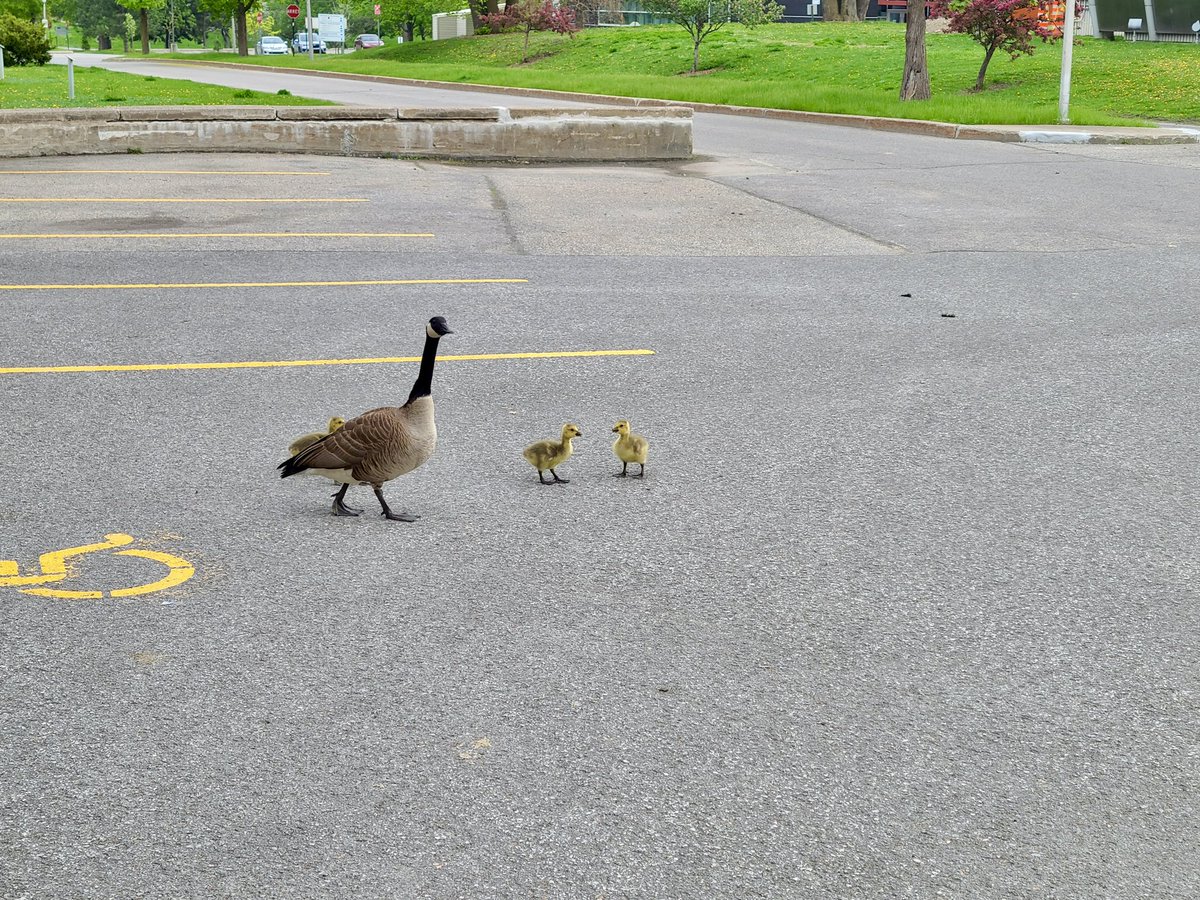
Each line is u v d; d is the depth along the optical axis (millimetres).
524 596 5777
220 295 11953
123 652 5172
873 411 8781
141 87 33812
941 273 13664
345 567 6059
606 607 5684
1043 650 5375
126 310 11273
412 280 12812
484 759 4457
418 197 17953
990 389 9352
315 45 101750
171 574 5945
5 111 20375
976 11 36688
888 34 58719
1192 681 5137
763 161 23422
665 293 12438
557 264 13844
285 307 11531
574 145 22719
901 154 24844
